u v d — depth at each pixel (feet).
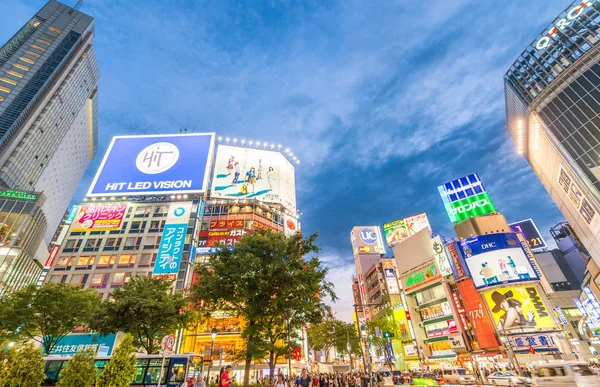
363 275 316.19
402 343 222.48
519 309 159.12
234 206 237.45
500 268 171.42
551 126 178.91
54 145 364.58
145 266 182.19
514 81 208.85
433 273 206.69
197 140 241.14
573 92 169.99
